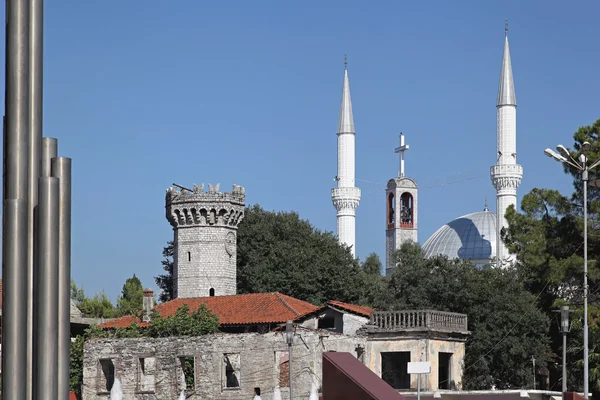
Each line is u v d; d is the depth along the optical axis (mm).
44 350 20141
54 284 20281
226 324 87125
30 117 21016
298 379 70438
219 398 72125
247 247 127250
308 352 70250
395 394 29703
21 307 20562
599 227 82688
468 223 193125
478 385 76438
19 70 20969
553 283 83125
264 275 122938
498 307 80938
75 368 82312
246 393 71875
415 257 93438
